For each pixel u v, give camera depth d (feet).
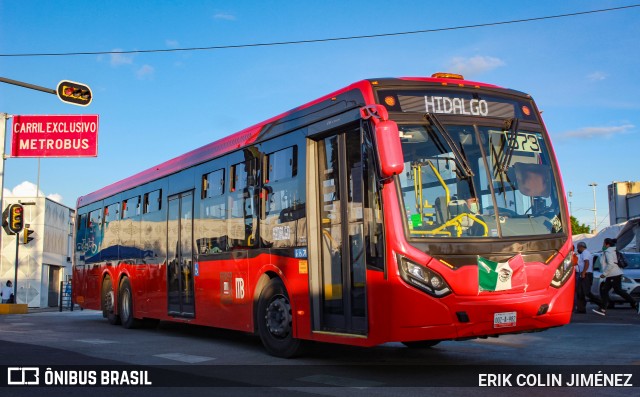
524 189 25.45
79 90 61.93
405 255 23.04
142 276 47.21
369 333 24.09
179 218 41.75
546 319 24.39
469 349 32.55
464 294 23.06
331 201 27.30
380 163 22.91
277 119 31.65
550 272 24.72
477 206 24.32
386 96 24.99
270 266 30.81
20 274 145.69
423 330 22.76
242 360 29.53
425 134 24.66
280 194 30.63
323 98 28.22
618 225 86.48
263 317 31.45
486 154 25.29
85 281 60.59
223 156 36.81
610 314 54.29
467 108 25.79
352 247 25.64
